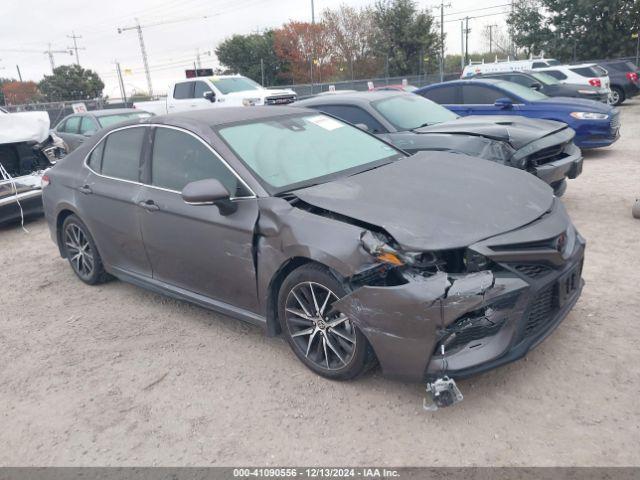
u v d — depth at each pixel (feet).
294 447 9.45
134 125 15.11
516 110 31.91
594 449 8.69
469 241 9.50
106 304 16.31
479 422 9.56
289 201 11.40
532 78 46.06
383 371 9.97
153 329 14.38
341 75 157.89
